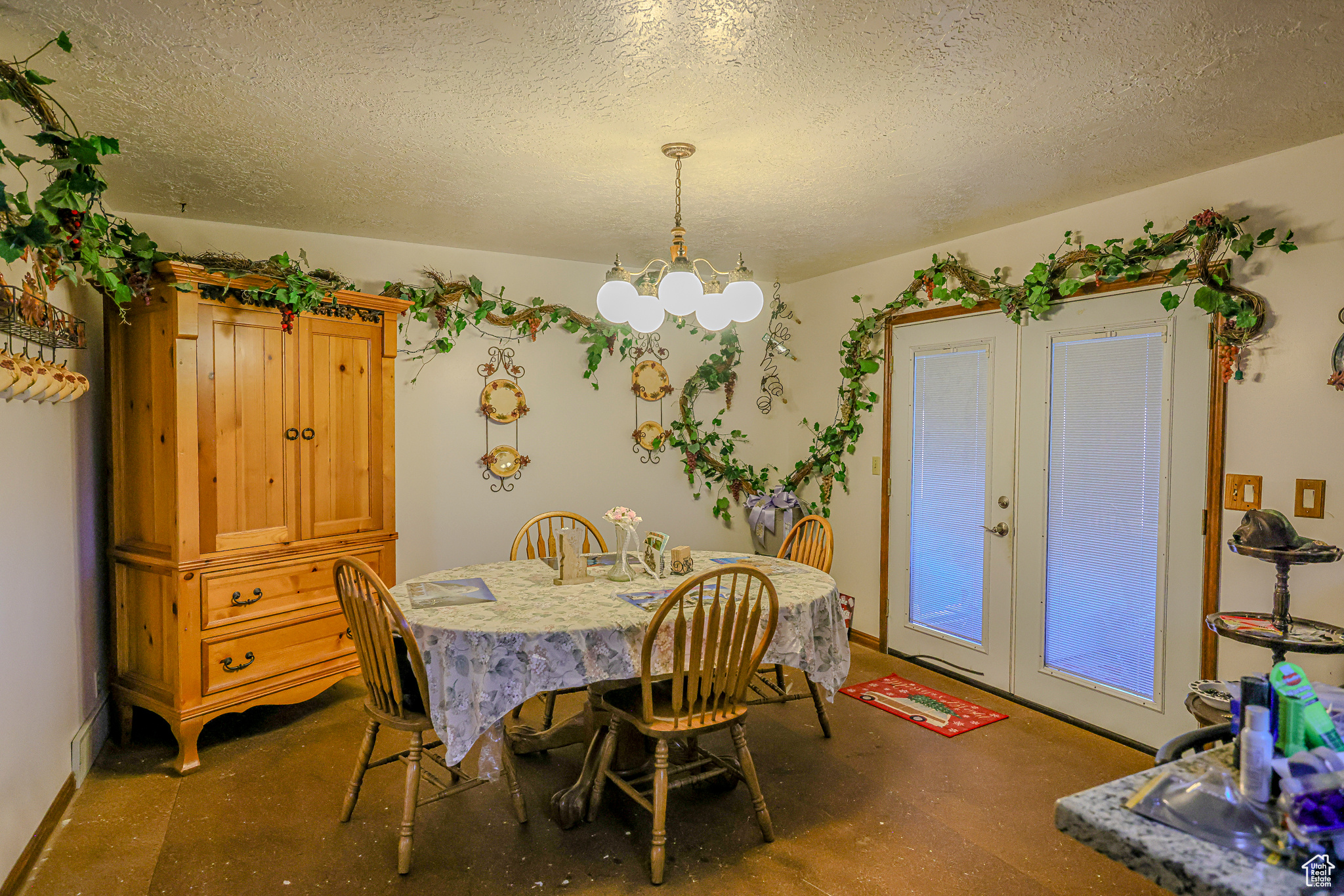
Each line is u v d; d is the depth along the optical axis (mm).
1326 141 2309
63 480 2375
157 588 2654
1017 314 3240
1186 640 2709
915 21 1640
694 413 4547
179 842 2150
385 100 2053
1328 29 1658
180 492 2533
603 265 4223
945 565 3697
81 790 2443
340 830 2223
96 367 2834
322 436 2990
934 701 3307
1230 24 1644
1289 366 2402
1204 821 954
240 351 2711
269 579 2818
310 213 3164
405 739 2883
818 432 4492
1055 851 2127
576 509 4184
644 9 1594
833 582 2652
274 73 1893
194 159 2504
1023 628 3305
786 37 1713
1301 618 2295
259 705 2947
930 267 3740
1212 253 2527
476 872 2025
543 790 2514
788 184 2760
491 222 3312
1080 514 3070
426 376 3730
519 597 2385
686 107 2102
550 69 1869
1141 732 2850
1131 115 2139
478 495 3893
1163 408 2770
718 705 2119
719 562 2967
